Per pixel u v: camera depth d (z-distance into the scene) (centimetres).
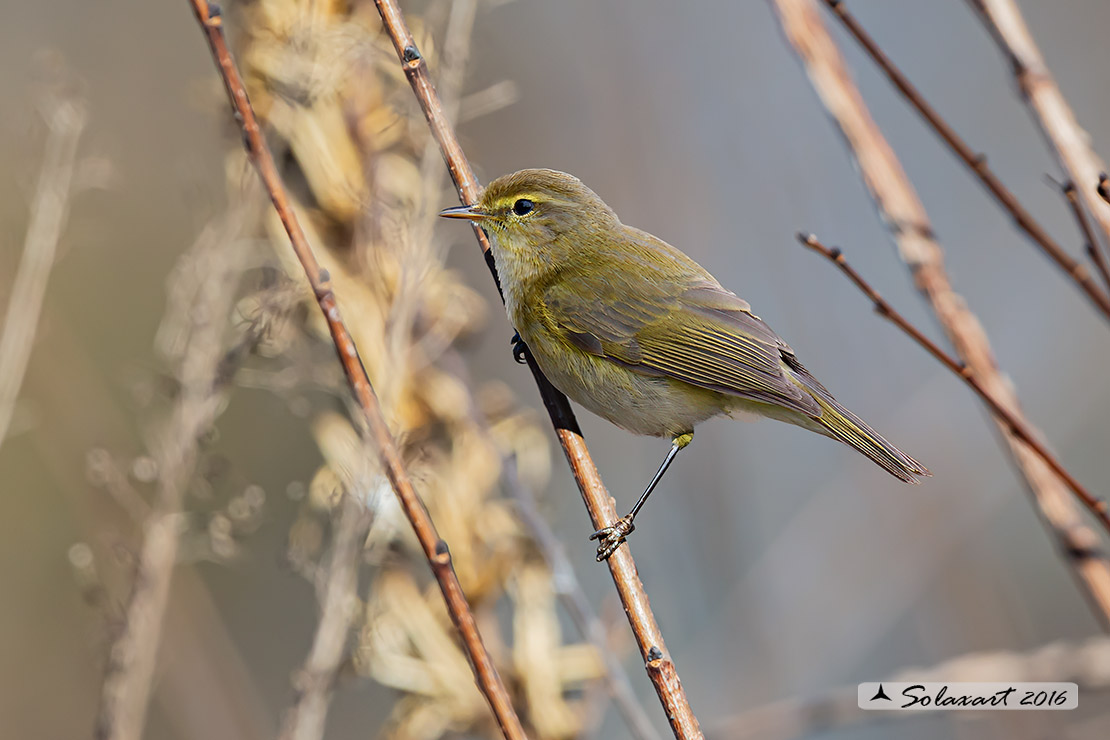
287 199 609
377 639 908
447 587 605
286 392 953
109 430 1146
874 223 1391
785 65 1473
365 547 846
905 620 1329
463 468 967
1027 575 1468
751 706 1188
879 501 1291
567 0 1537
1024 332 1466
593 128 1473
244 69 930
